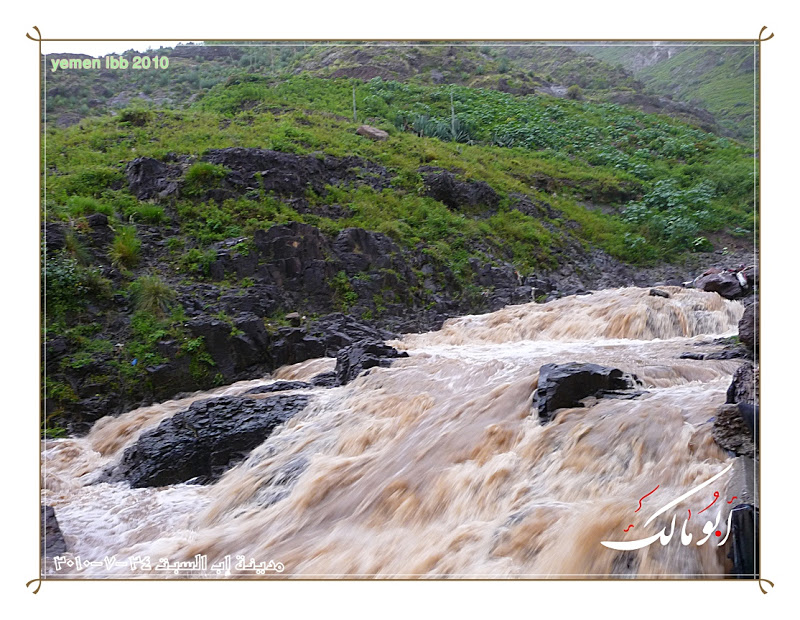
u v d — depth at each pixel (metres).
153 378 12.34
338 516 8.08
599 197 24.78
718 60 40.53
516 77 37.44
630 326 14.13
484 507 7.46
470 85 34.94
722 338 12.34
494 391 9.40
